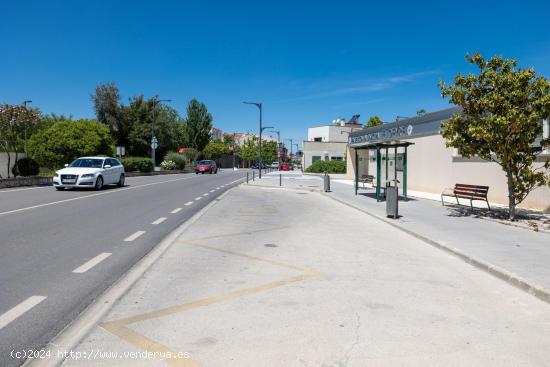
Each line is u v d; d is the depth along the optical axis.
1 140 24.95
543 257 7.28
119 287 5.48
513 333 4.21
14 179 22.27
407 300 5.16
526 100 11.38
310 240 9.05
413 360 3.58
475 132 11.14
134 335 4.01
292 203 17.16
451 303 5.09
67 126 42.38
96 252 7.45
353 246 8.50
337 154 64.50
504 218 12.05
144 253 7.47
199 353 3.65
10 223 10.32
